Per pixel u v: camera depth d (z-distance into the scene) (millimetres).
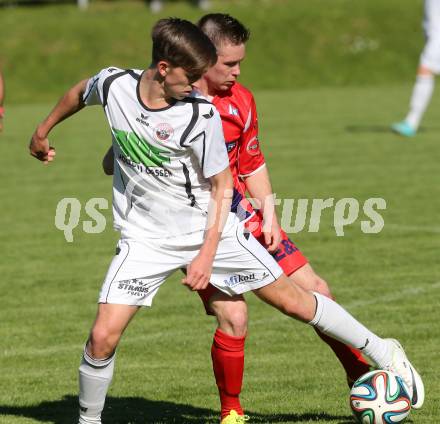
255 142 17672
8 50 98438
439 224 36625
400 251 32562
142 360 21984
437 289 27562
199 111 14891
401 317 24781
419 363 20828
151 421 17656
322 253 32594
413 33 107875
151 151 15102
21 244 35375
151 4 120000
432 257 31547
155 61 14609
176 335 24000
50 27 103062
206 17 16953
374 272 29781
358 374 17734
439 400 18188
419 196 42250
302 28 107312
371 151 56062
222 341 16297
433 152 55156
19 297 28109
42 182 48719
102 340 15383
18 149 60562
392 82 99562
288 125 69250
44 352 22828
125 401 18984
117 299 15422
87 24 104125
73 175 50625
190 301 27438
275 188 44875
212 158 15117
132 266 15523
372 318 24766
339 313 16438
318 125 68812
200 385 20016
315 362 21344
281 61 101938
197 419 17750
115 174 15914
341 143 59688
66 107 16453
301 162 52594
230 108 17250
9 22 106062
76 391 19797
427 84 61969
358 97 87250
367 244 33750
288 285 16109
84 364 15742
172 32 14344
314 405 18188
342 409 17891
